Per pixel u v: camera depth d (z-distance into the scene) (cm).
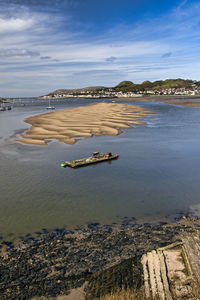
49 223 2091
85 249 1722
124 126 7362
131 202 2464
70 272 1497
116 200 2512
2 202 2481
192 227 1989
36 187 2864
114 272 1472
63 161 3916
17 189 2802
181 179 3030
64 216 2205
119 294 1281
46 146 4903
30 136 5872
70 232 1955
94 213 2253
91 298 1291
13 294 1348
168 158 3916
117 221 2116
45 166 3659
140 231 1948
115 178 3134
